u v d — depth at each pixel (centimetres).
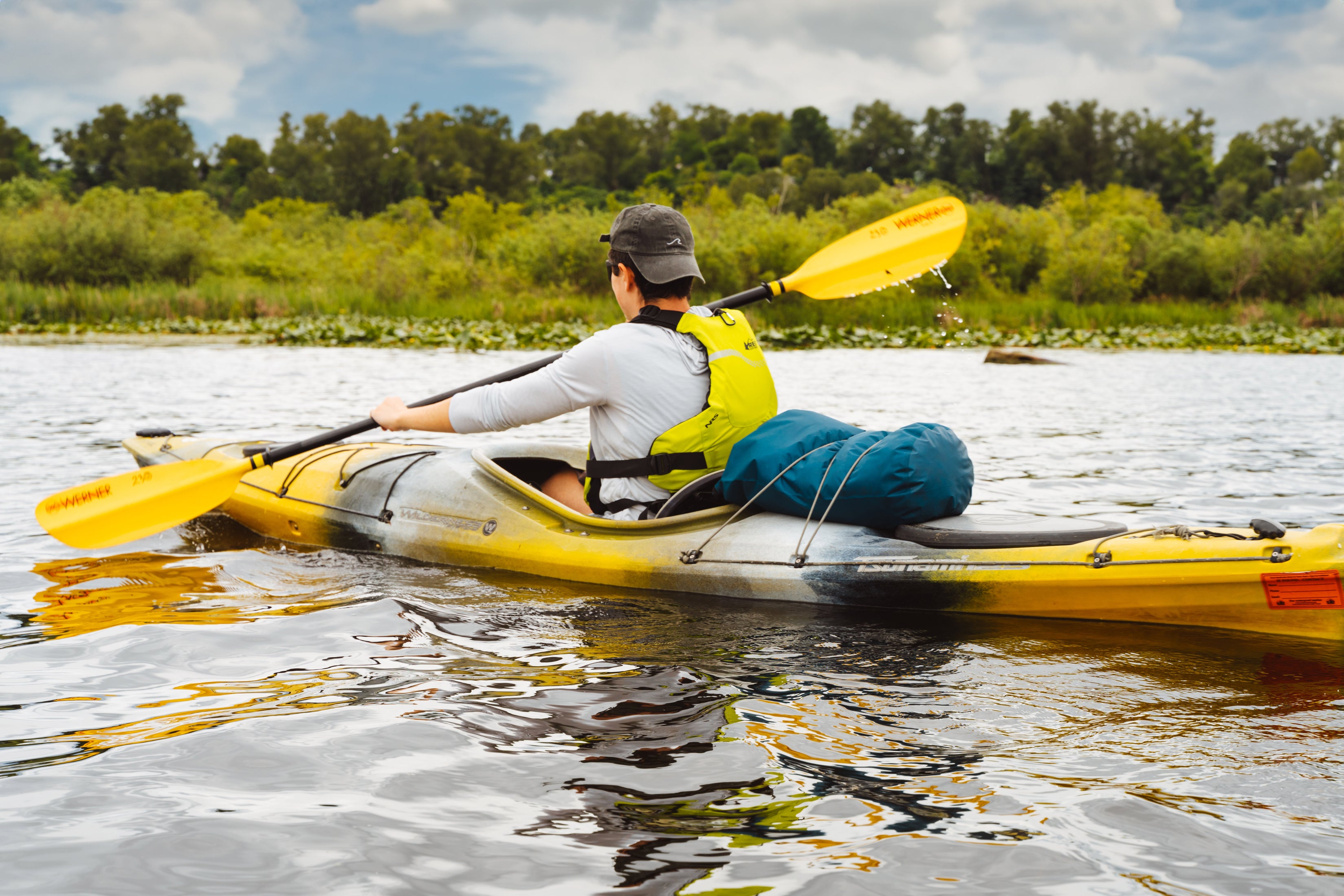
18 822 142
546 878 128
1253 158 9144
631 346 270
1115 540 236
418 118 9688
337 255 2483
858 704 188
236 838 138
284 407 688
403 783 155
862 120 10031
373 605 260
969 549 246
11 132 9019
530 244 2156
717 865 131
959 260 2238
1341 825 140
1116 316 1941
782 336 1471
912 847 135
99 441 529
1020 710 185
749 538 269
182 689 198
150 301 1805
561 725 178
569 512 295
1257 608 221
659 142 11725
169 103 10544
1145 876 127
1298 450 522
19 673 207
